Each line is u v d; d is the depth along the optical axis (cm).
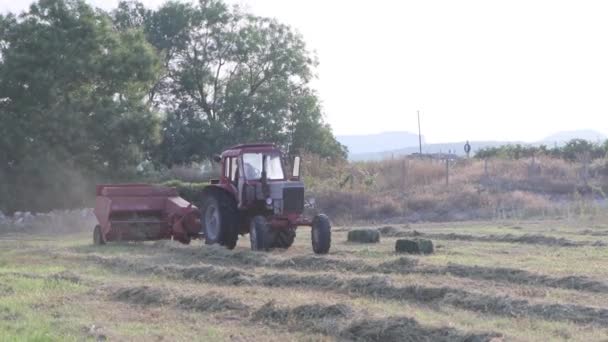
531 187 4366
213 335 1270
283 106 6881
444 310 1433
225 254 2319
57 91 4634
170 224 2812
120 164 4784
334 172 4856
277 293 1627
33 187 4541
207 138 6581
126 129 4712
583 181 4362
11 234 3819
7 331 1302
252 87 7000
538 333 1254
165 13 6944
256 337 1258
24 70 4566
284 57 6956
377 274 1812
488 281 1759
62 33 4725
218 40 6888
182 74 6825
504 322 1332
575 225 3272
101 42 4881
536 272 1803
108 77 4819
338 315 1341
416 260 1978
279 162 2592
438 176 4691
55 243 3061
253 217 2538
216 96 7006
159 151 6669
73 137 4591
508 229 3155
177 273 1947
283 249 2534
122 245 2786
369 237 2712
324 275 1752
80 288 1731
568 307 1398
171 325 1352
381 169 4791
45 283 1791
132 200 2850
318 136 7038
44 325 1341
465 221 3744
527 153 5809
